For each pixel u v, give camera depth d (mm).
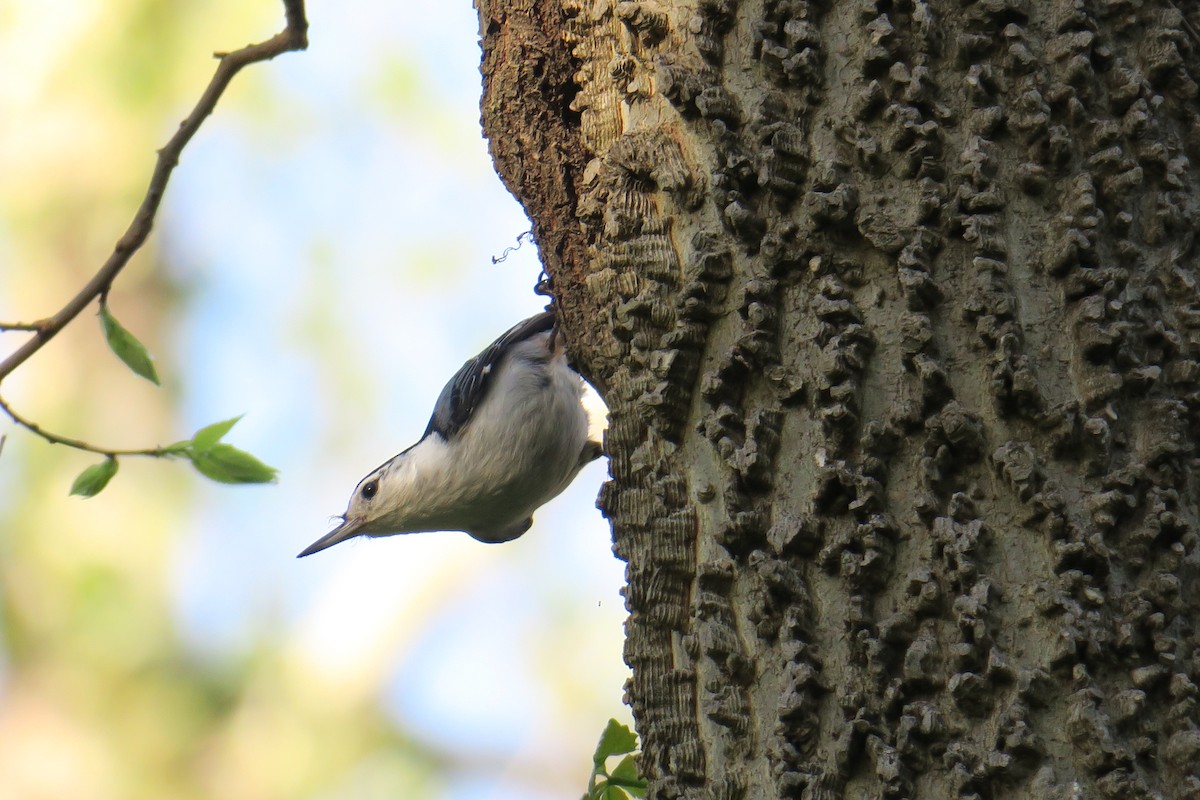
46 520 14555
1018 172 4320
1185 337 4141
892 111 4430
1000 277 4246
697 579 4652
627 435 4992
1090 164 4285
